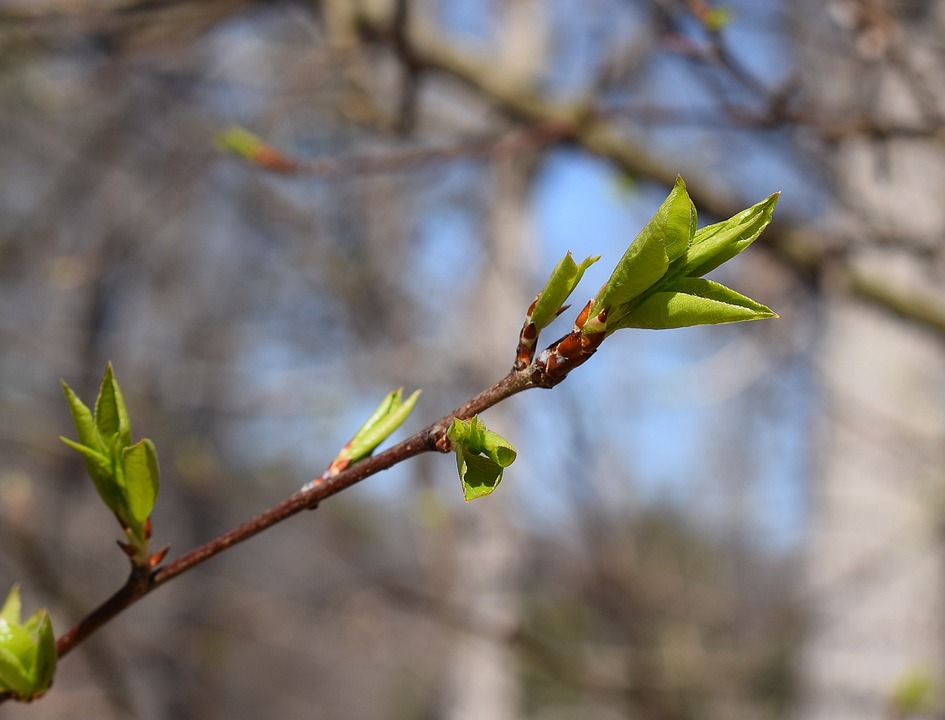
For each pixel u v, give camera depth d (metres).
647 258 0.96
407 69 3.51
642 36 3.25
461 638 5.07
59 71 4.82
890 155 3.20
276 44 5.64
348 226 5.95
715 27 2.38
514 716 5.64
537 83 4.46
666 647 4.60
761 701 5.42
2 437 5.46
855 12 2.67
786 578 6.68
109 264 5.12
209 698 6.48
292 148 5.25
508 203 5.33
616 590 4.68
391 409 1.24
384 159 3.08
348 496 6.16
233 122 5.11
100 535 6.51
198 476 5.80
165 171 5.65
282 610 5.69
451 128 4.44
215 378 5.99
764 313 0.96
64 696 4.38
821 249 3.58
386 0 3.53
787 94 2.59
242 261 7.26
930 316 3.76
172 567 1.18
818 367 4.23
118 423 1.16
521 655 4.19
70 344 5.79
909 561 4.53
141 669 5.98
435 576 4.83
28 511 3.85
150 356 6.15
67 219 6.59
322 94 4.37
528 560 5.04
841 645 4.68
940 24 3.18
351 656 7.43
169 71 4.95
